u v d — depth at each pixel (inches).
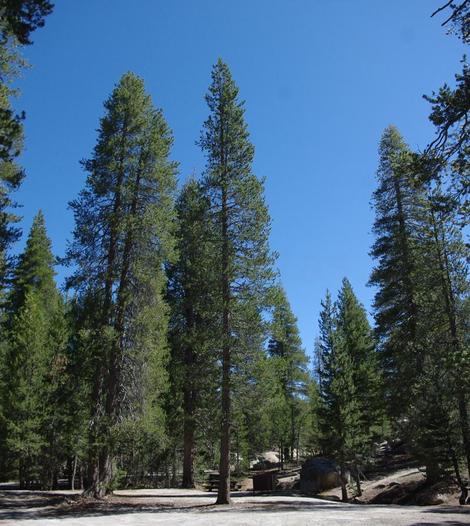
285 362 1015.0
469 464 864.3
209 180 959.6
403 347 1057.5
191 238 973.2
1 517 686.5
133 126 1023.6
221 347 901.8
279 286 939.3
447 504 867.4
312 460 1402.6
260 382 919.0
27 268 1605.6
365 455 1321.4
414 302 1055.6
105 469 909.2
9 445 1243.2
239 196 940.0
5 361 1389.0
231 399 914.7
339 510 704.4
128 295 932.6
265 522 581.6
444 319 964.6
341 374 1263.5
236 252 933.2
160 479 1494.8
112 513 736.3
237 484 1536.7
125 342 931.3
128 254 967.0
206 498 972.6
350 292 1691.7
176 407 1306.6
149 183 1004.6
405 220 1106.7
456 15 350.0
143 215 966.4
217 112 1012.5
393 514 624.4
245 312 905.5
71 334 1380.4
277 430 1934.1
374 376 1489.9
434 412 930.1
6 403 1299.2
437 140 393.1
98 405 900.6
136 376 932.0
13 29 585.9
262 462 2185.0
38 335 1352.1
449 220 430.6
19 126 696.4
